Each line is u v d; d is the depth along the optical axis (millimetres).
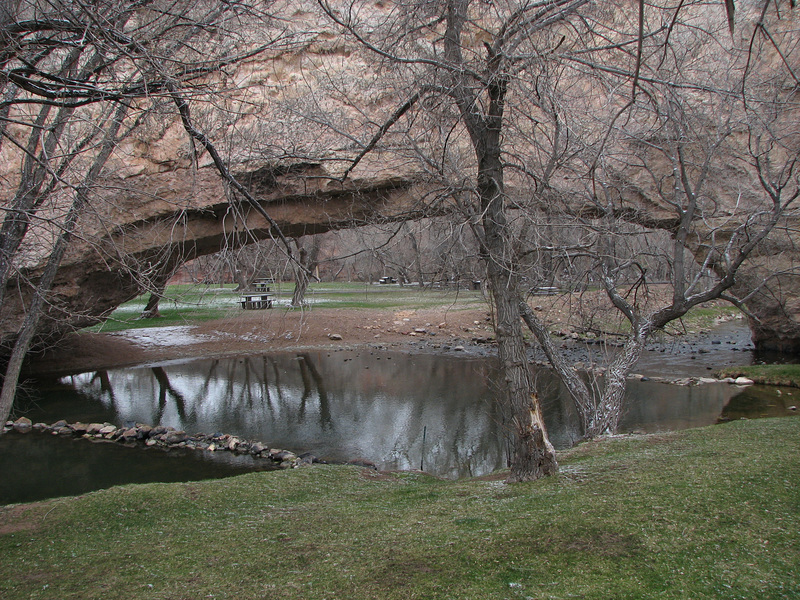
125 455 10336
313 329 24859
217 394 15703
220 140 8602
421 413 12961
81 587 4117
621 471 5742
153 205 12172
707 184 13344
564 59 6422
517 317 6125
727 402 12742
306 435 11523
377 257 7203
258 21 7465
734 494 4680
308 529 5152
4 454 10445
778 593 3238
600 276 10328
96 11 4543
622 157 12156
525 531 4332
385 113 9141
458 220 6266
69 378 17891
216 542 4922
